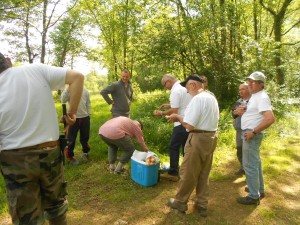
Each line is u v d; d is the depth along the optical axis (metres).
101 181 4.84
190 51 11.09
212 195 4.45
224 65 11.05
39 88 2.15
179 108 4.63
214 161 5.82
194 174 3.61
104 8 12.99
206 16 10.55
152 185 4.67
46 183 2.24
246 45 11.06
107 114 10.73
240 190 4.62
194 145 3.48
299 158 6.17
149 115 8.96
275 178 5.12
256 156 3.98
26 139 2.08
